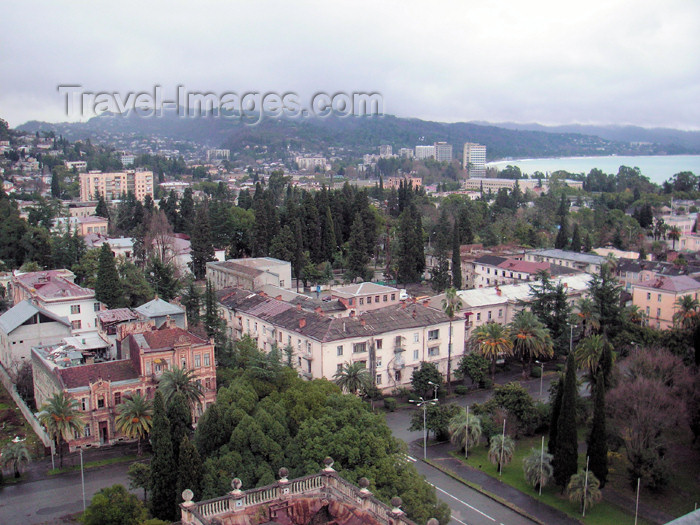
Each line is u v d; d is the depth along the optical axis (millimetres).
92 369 97312
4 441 96938
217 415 72875
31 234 190375
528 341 122125
